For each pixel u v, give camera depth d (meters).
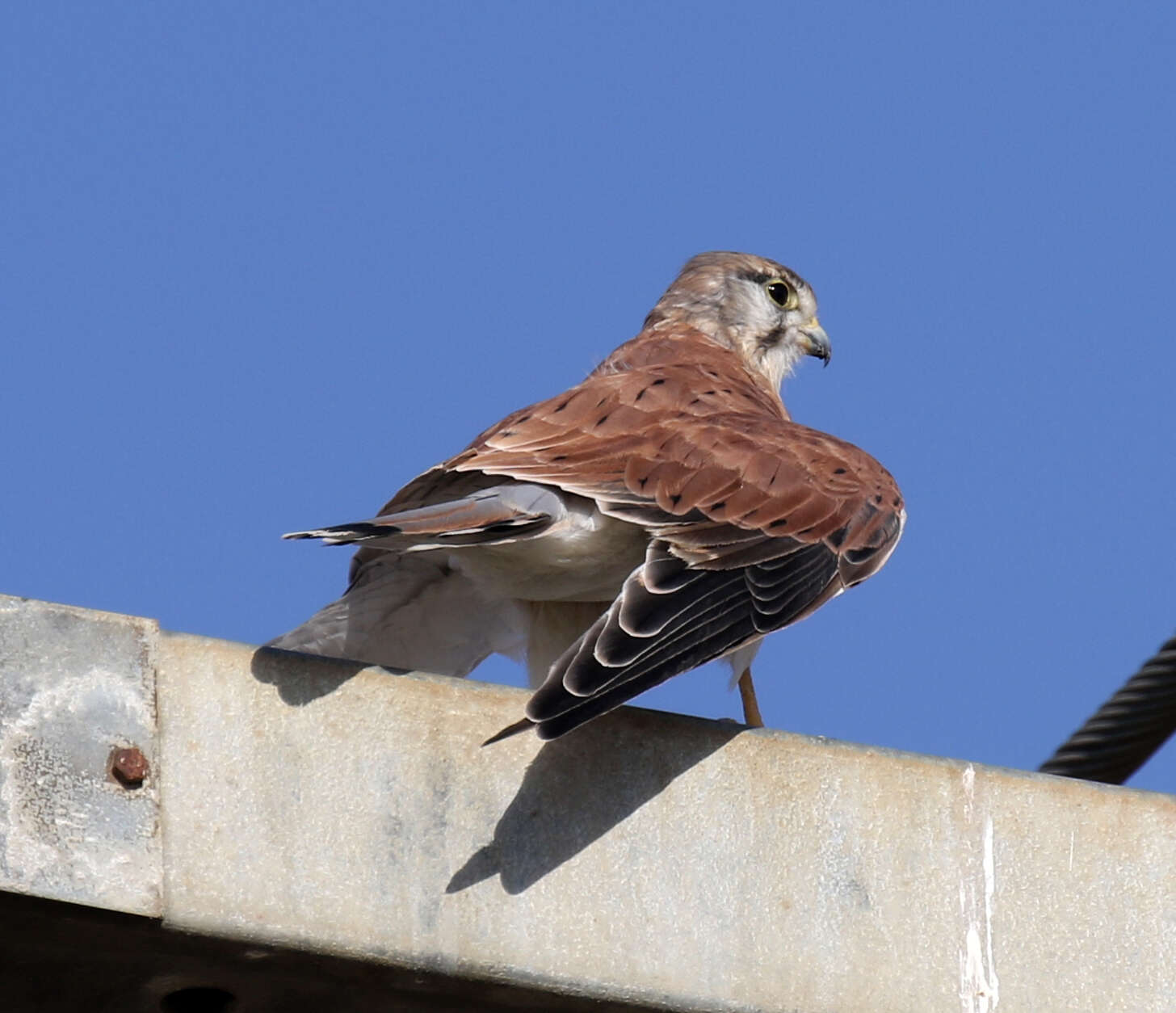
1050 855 8.95
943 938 8.73
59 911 7.66
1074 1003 8.80
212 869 7.91
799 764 8.79
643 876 8.48
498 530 9.38
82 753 7.82
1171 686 11.47
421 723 8.37
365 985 8.32
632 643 8.54
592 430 10.21
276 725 8.16
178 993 8.54
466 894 8.23
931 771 8.93
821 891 8.66
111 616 8.02
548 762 8.50
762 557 9.63
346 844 8.12
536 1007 8.50
